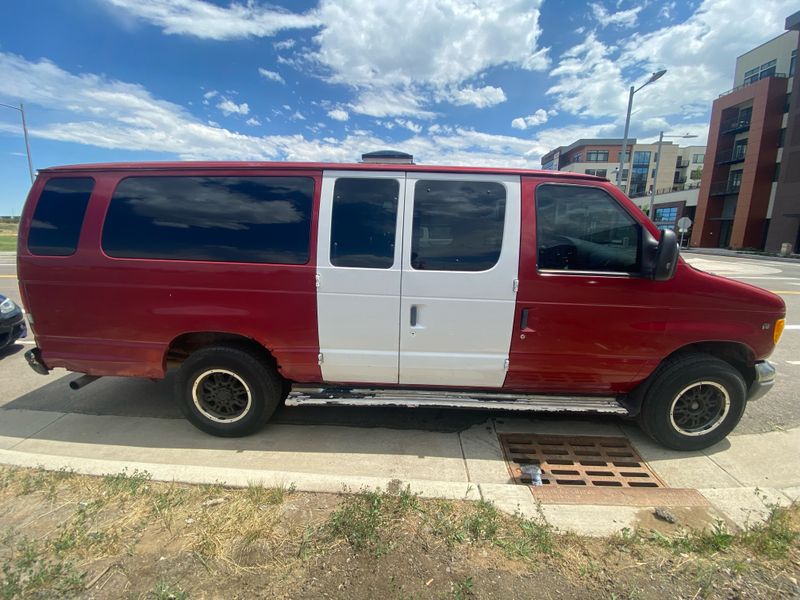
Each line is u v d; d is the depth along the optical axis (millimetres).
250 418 3324
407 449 3289
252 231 3070
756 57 35969
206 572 1939
